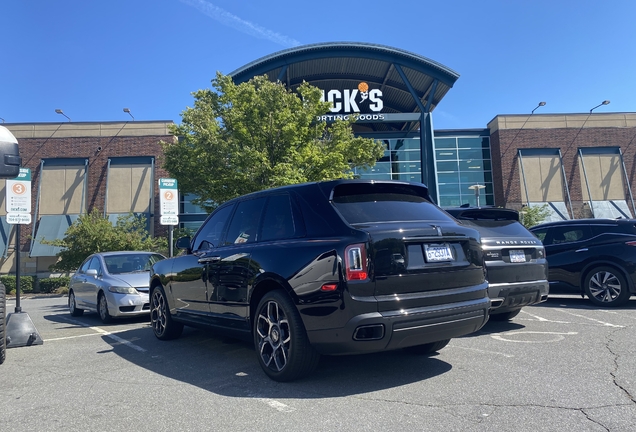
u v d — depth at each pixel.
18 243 7.62
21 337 6.73
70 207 29.44
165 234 28.91
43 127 30.17
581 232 9.17
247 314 4.84
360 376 4.60
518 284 6.47
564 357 5.14
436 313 4.08
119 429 3.45
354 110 32.25
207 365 5.31
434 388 4.16
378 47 30.16
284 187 5.05
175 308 6.46
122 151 29.91
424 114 30.42
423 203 4.98
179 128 17.80
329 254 4.05
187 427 3.44
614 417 3.42
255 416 3.61
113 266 9.99
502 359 5.12
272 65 30.47
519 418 3.43
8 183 7.73
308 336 4.12
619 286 8.57
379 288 3.95
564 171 30.92
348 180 4.61
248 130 16.31
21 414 3.83
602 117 31.53
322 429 3.31
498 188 31.45
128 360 5.71
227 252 5.29
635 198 30.83
